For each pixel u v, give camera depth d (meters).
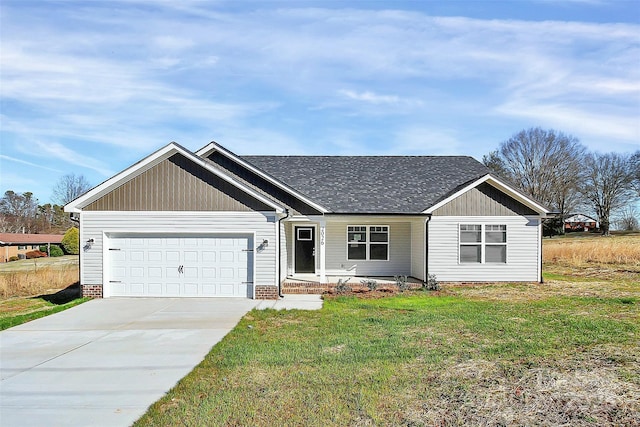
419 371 6.22
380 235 18.11
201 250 13.39
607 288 14.98
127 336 8.62
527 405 5.03
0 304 14.44
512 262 16.11
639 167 53.28
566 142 52.28
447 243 15.98
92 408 5.07
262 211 13.38
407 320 9.76
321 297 13.55
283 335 8.55
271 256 13.33
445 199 15.92
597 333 8.30
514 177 54.06
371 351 7.23
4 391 5.64
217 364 6.66
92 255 13.31
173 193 13.37
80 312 11.15
